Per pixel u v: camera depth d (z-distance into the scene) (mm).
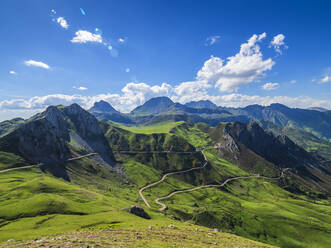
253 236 197250
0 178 191250
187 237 66188
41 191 163000
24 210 123125
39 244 41812
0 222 109188
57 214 122438
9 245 43469
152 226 87438
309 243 191750
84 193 178625
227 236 85000
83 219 114938
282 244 189000
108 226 94500
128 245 45062
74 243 42656
